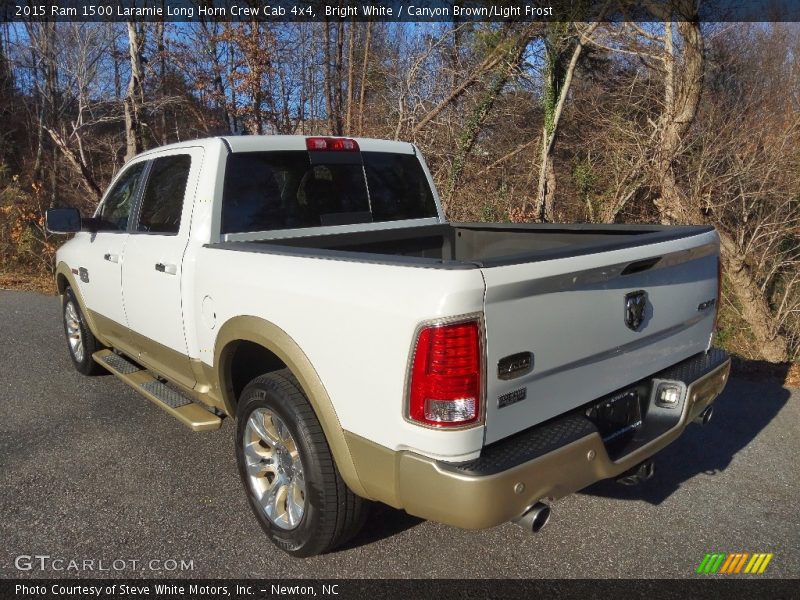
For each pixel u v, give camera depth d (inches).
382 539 127.3
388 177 176.1
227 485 147.3
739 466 159.5
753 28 434.3
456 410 88.9
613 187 425.7
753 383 222.4
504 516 91.5
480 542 126.6
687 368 130.6
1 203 522.0
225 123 676.7
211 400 142.5
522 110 511.2
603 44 426.0
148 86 676.1
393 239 171.6
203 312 135.5
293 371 111.7
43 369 230.2
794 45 426.0
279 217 150.9
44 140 852.0
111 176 715.4
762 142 347.9
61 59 757.9
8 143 896.9
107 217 188.2
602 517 136.2
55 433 174.9
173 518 133.6
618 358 114.0
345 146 166.1
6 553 121.2
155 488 145.6
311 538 113.3
